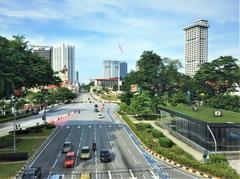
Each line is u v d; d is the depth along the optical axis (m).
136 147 63.31
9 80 62.75
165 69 145.00
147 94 109.19
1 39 78.94
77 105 186.50
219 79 117.94
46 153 58.25
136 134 76.88
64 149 58.56
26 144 65.81
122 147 63.28
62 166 49.31
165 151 54.38
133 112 109.25
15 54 80.69
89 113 132.12
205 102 117.75
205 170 44.81
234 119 58.69
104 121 103.88
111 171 46.22
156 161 52.16
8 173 45.34
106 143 67.31
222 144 55.03
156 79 142.88
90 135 77.12
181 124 71.25
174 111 74.88
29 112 129.50
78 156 55.59
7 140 67.44
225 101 102.06
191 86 135.62
